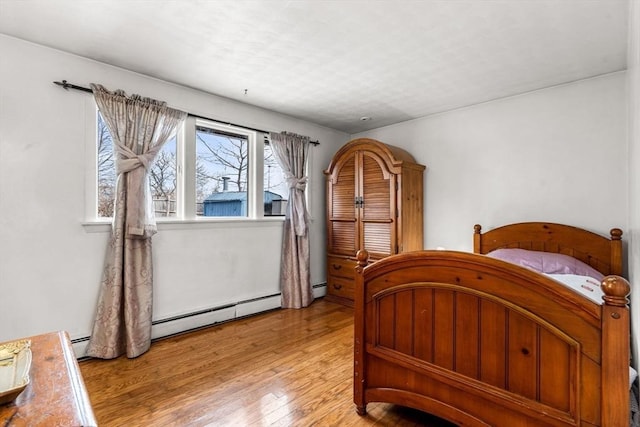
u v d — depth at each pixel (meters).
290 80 2.69
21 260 2.08
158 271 2.68
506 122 3.04
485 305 1.31
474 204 3.25
